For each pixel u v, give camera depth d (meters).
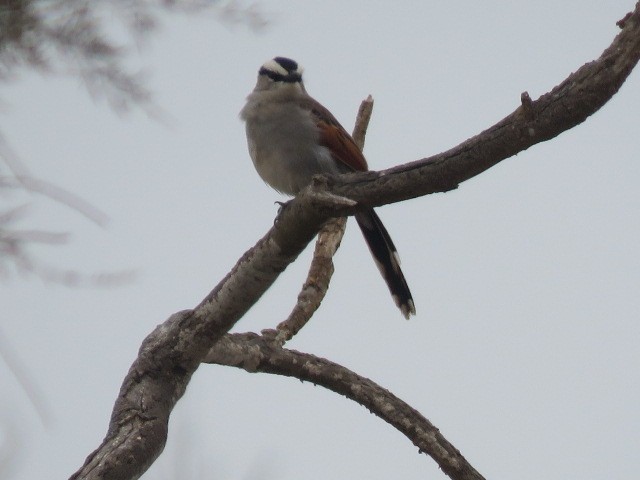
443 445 10.95
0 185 6.62
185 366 9.72
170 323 9.86
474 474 10.92
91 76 7.20
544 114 7.90
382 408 11.06
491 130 8.22
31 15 7.09
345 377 11.11
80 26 7.15
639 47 7.65
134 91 7.21
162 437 9.23
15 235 6.54
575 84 7.79
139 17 7.28
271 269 9.41
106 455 8.82
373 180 8.66
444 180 8.46
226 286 9.59
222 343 10.63
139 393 9.48
